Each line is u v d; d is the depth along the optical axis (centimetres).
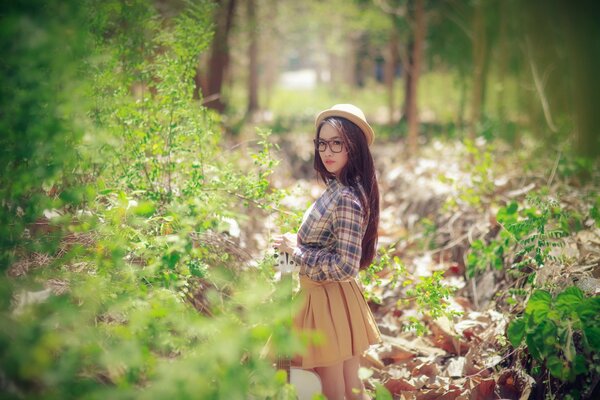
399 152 978
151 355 210
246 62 1955
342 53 2120
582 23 740
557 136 731
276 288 262
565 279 319
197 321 209
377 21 1326
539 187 524
